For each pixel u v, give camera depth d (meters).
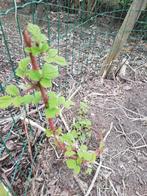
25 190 1.54
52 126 1.34
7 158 1.73
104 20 3.81
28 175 1.65
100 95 2.21
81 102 1.96
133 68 2.71
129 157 1.74
